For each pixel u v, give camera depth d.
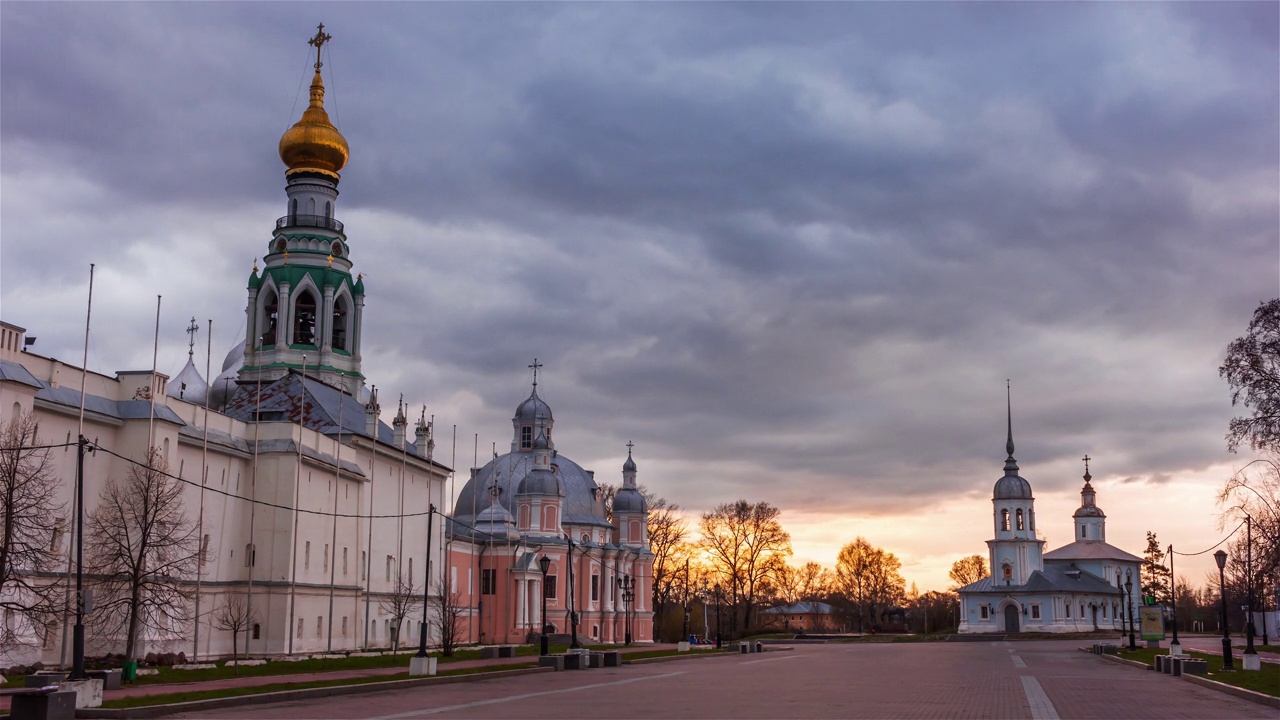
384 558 91.75
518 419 142.50
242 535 73.75
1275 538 68.62
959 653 95.75
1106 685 48.50
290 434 76.06
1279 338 64.19
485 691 44.69
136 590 53.50
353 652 79.69
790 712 34.44
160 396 64.31
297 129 101.56
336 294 100.56
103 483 61.25
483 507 133.88
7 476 48.84
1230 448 64.81
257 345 98.88
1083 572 189.88
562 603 125.62
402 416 96.88
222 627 70.00
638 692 43.72
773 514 158.62
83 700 33.47
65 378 59.50
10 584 50.22
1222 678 48.91
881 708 35.94
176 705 34.31
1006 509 178.00
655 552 163.50
